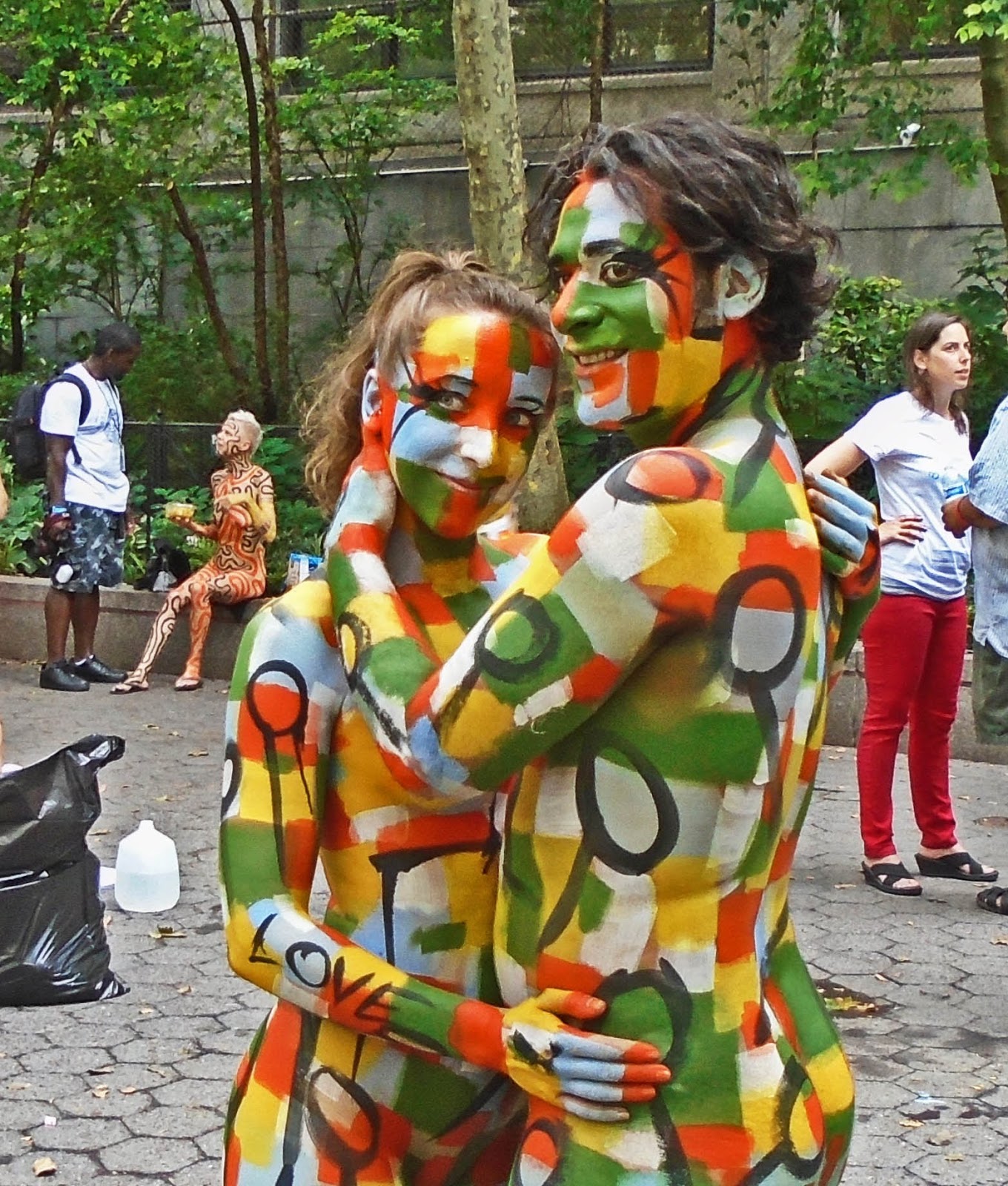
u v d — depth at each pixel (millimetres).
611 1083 1459
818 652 1509
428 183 13508
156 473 10016
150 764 6766
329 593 1724
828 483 1587
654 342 1459
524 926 1550
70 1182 3080
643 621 1406
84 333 13898
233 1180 1790
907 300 10930
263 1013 3990
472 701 1448
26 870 4027
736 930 1490
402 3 12594
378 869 1700
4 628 9562
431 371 1639
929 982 4242
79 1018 3934
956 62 10992
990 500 4539
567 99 12773
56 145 13742
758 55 11938
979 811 6199
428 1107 1705
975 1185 3086
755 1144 1467
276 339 12414
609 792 1462
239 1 13555
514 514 2020
